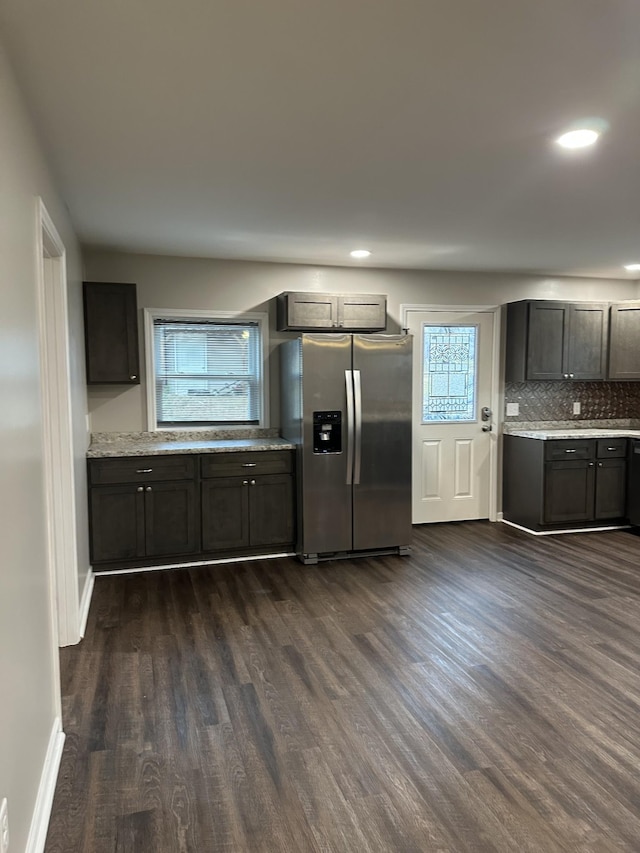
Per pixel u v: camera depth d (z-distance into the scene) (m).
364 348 4.42
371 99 2.08
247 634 3.18
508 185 3.01
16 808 1.51
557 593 3.77
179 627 3.27
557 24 1.62
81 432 3.70
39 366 2.05
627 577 4.08
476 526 5.52
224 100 2.09
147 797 1.93
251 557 4.54
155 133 2.36
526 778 2.03
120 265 4.57
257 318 4.93
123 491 4.15
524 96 2.05
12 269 1.68
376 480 4.50
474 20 1.60
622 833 1.78
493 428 5.67
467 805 1.90
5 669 1.44
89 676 2.73
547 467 5.16
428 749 2.18
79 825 1.81
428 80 1.94
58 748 2.13
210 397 4.90
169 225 3.75
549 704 2.49
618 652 2.95
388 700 2.52
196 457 4.29
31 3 1.51
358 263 5.03
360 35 1.68
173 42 1.72
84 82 1.94
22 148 1.91
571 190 3.10
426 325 5.42
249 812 1.87
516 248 4.47
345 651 2.97
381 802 1.91
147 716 2.40
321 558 4.49
